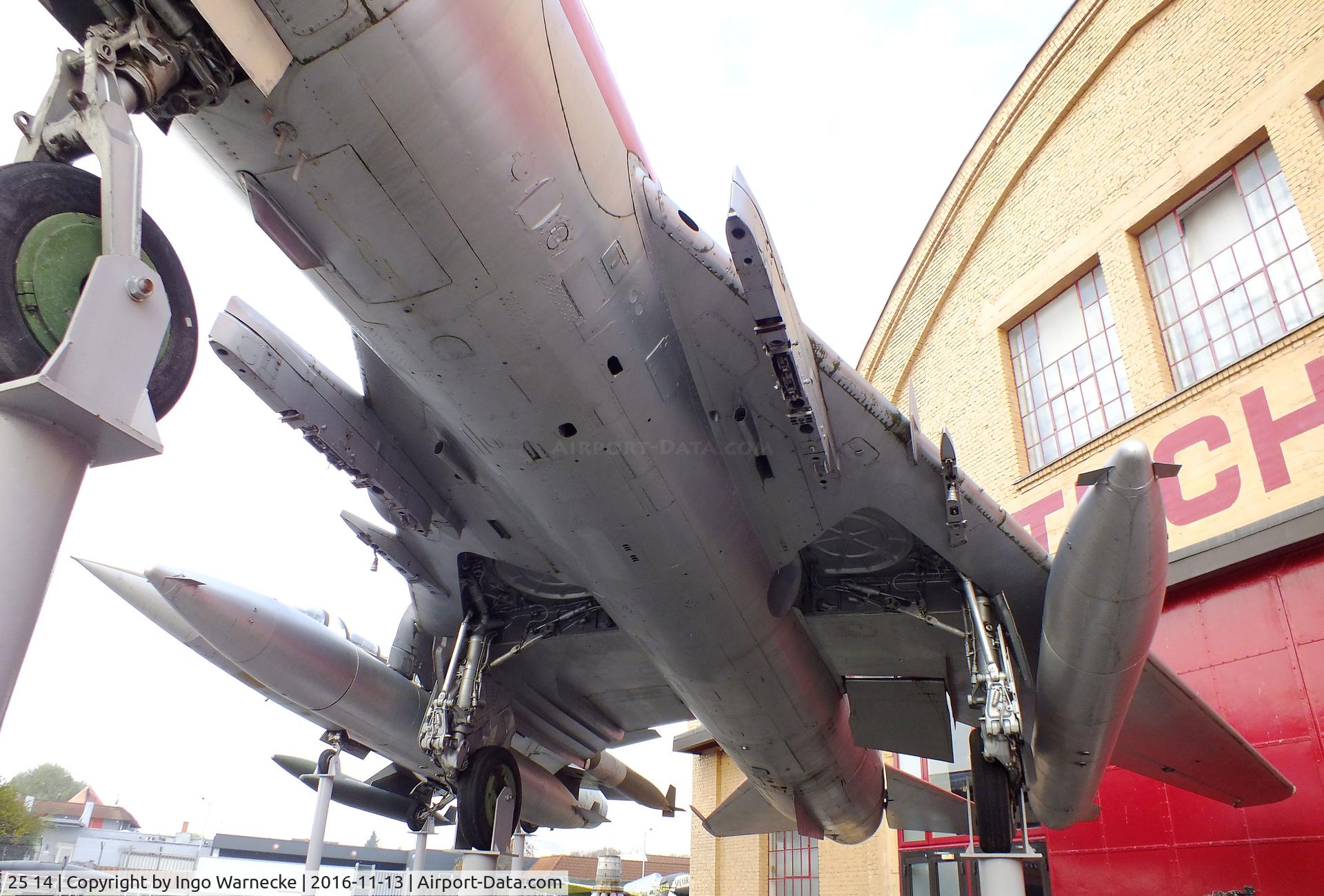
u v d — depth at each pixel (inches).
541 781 327.9
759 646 253.9
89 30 97.0
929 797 419.8
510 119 129.7
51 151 95.7
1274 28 406.9
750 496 224.2
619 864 329.1
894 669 311.3
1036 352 539.8
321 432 210.2
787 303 171.5
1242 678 365.4
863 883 591.2
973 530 235.6
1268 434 366.0
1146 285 460.8
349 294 151.9
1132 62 495.8
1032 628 261.4
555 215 144.9
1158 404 418.0
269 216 136.6
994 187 597.6
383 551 268.1
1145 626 199.9
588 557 216.4
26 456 78.3
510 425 176.9
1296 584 354.0
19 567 76.2
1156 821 393.7
